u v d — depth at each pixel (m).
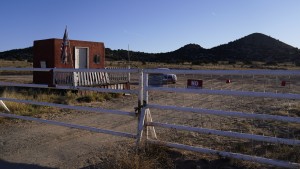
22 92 18.20
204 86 26.77
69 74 18.34
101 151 7.44
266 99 18.09
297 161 6.33
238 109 14.17
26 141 8.42
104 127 10.20
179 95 20.38
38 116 11.89
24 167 6.62
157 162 6.29
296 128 9.73
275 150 7.08
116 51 128.62
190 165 6.29
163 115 12.27
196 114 12.50
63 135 8.95
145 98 7.28
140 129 7.20
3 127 9.97
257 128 9.80
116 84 20.30
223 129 9.69
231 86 26.59
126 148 7.16
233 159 6.37
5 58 113.50
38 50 22.53
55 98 16.17
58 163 6.82
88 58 24.12
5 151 7.64
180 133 8.93
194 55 151.25
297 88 24.77
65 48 21.11
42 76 22.08
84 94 17.33
